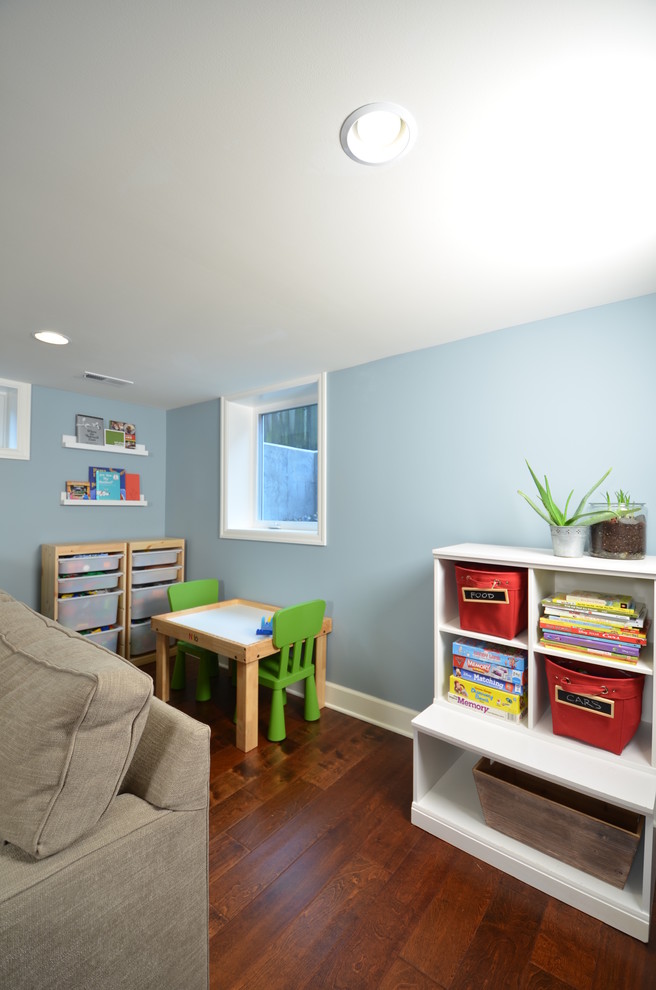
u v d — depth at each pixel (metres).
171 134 1.01
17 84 0.88
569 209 1.28
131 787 1.06
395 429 2.50
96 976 0.84
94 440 3.50
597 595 1.67
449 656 1.99
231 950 1.24
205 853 1.04
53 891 0.79
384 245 1.46
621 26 0.77
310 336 2.24
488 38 0.80
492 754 1.55
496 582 1.75
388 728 2.49
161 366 2.75
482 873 1.53
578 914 1.38
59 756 0.84
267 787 1.96
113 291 1.78
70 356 2.57
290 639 2.38
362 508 2.63
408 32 0.79
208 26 0.77
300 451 3.31
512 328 2.11
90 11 0.75
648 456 1.77
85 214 1.30
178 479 3.86
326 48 0.82
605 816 1.54
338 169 1.12
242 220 1.33
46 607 3.09
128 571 3.35
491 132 1.00
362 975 1.19
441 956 1.24
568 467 1.95
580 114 0.96
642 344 1.79
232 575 3.40
